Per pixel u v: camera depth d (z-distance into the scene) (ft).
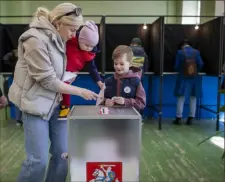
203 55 16.81
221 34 14.44
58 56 4.87
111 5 27.68
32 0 27.09
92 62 6.37
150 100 17.25
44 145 5.00
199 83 17.13
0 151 10.75
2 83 15.12
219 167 9.26
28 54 4.59
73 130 3.92
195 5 25.88
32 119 4.87
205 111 17.44
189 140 12.50
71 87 4.67
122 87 6.07
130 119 3.94
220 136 13.19
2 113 16.46
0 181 8.01
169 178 8.36
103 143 3.97
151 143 12.00
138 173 4.04
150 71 16.80
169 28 17.16
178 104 15.67
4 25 16.70
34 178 4.97
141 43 15.89
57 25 4.82
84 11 27.63
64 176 5.74
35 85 4.78
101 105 5.43
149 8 27.81
